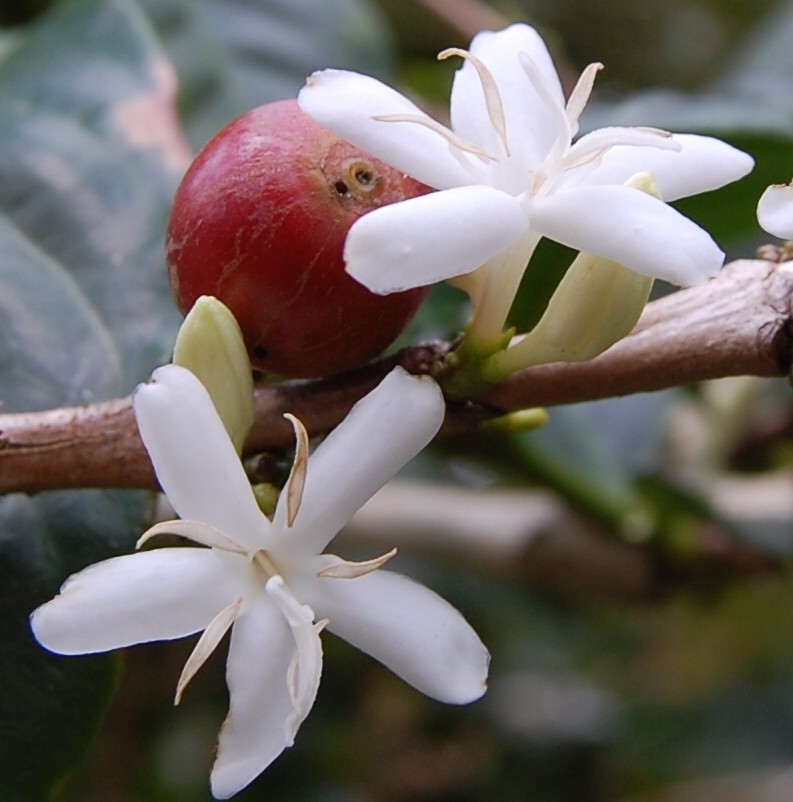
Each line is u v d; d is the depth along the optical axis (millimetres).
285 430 132
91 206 159
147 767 303
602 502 206
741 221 172
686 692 358
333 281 129
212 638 121
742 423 245
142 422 121
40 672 140
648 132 123
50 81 169
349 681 335
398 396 124
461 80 129
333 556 125
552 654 359
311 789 320
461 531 231
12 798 138
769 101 207
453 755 338
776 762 333
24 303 152
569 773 340
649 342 133
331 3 226
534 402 134
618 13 420
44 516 141
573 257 161
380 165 130
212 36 212
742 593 326
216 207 129
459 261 119
